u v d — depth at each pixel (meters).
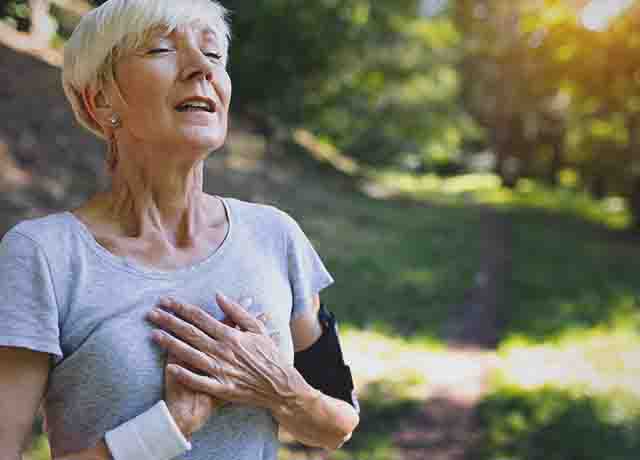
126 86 1.60
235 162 16.20
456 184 30.77
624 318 10.12
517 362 8.16
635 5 16.20
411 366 8.02
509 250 14.87
